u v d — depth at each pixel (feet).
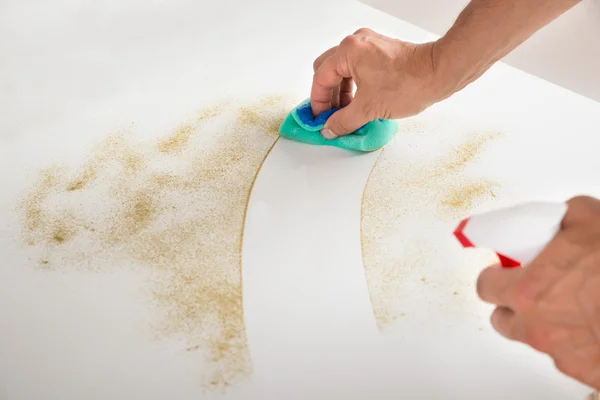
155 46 3.40
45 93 3.12
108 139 2.90
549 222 1.45
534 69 3.36
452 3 3.69
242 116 3.03
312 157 2.83
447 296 2.29
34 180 2.72
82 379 2.06
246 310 2.25
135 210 2.59
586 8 3.43
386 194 2.65
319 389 2.05
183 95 3.13
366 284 2.33
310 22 3.56
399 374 2.08
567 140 2.85
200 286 2.32
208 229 2.52
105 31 3.48
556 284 1.41
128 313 2.24
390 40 2.54
